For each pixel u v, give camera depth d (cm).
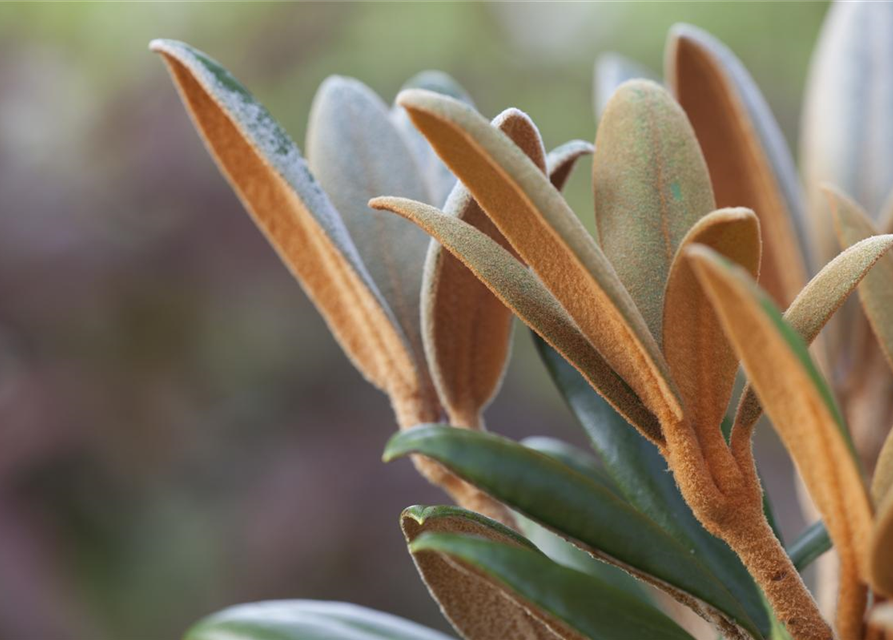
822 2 269
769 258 49
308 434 226
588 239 35
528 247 37
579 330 38
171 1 286
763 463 214
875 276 41
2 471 206
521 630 41
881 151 52
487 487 36
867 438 48
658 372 36
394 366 44
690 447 37
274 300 236
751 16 274
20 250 221
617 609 36
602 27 288
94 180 240
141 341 225
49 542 203
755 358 34
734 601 38
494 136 34
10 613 192
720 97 48
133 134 246
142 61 267
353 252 43
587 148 42
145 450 218
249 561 207
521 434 227
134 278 226
